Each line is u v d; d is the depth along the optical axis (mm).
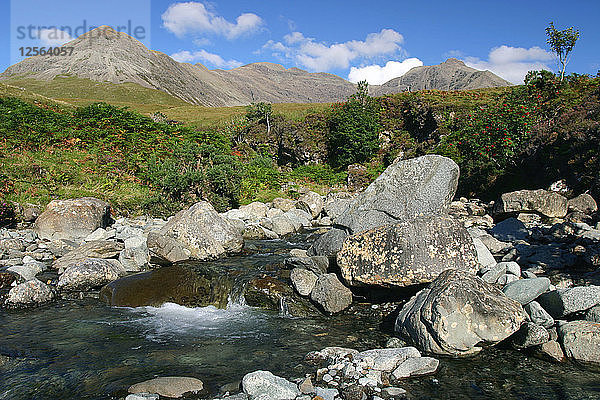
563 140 18422
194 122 43219
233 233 11016
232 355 5840
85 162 19438
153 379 4930
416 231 7180
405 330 6008
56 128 21797
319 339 6387
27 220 14055
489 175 21031
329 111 36125
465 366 5250
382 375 5027
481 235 11062
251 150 34094
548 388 4727
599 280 7625
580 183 16266
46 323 7137
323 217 19188
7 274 8789
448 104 31156
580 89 25797
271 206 20672
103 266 9336
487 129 21562
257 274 8812
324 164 32219
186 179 17359
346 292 7621
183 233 10523
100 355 5855
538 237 11125
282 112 40406
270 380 4680
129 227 13273
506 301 5625
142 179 19266
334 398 4523
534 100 24266
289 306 7668
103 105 26328
